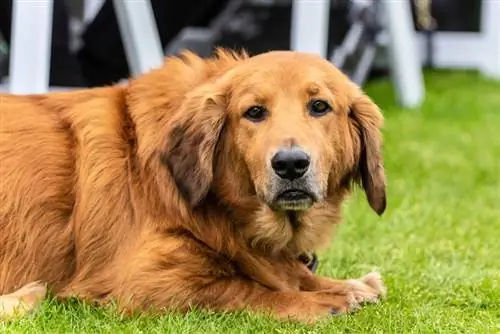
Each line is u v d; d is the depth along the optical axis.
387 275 10.52
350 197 9.72
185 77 9.39
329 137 8.88
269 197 8.41
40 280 9.16
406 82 25.88
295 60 8.98
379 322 8.62
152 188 9.00
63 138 9.36
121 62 19.38
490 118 24.36
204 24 25.81
